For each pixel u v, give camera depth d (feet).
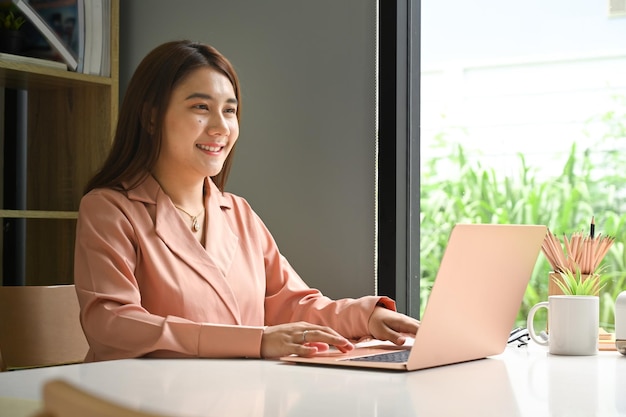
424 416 2.92
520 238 4.73
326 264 7.60
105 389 3.43
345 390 3.46
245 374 3.92
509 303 4.88
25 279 8.76
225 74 5.95
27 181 8.84
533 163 7.27
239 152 8.09
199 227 5.83
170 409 2.97
